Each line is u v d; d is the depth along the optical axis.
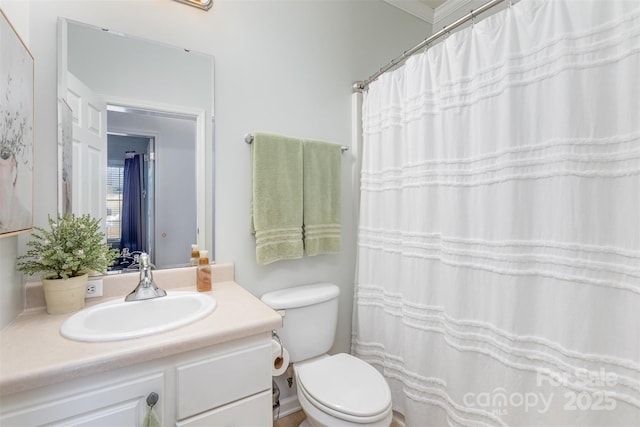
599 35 0.87
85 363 0.70
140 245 1.27
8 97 0.84
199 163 1.39
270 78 1.57
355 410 1.08
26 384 0.65
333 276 1.82
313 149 1.64
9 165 0.85
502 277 1.09
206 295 1.17
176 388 0.83
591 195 0.89
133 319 1.08
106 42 1.20
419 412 1.42
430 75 1.38
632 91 0.81
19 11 0.99
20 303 1.00
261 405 0.97
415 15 2.17
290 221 1.55
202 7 1.37
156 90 1.29
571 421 0.93
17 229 0.90
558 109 0.94
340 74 1.82
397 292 1.59
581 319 0.91
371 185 1.73
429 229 1.39
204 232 1.40
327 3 1.77
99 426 0.73
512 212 1.06
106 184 1.21
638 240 0.81
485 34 1.15
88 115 1.17
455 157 1.25
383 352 1.69
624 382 0.84
